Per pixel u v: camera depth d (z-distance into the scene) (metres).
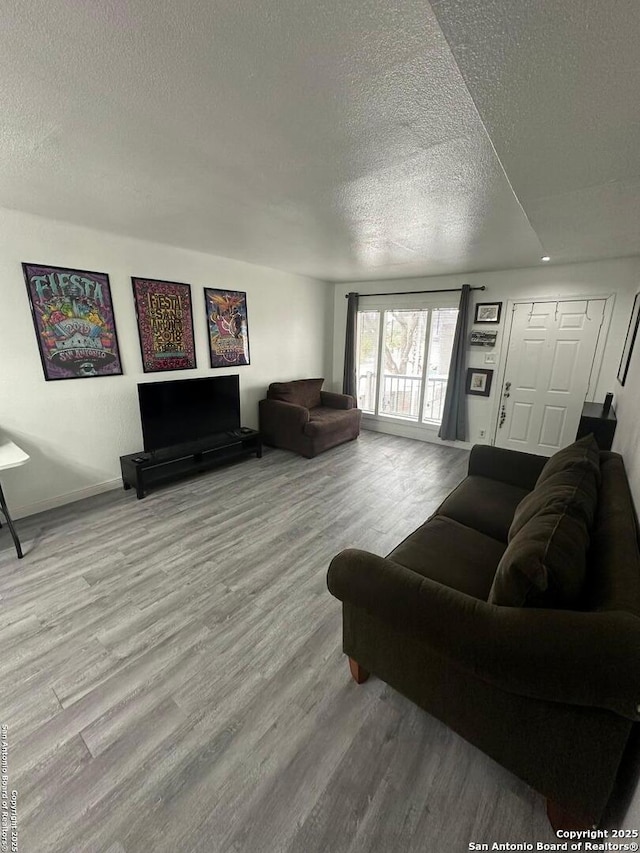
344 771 1.25
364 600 1.30
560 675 0.93
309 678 1.60
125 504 3.23
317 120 1.43
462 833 1.10
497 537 1.96
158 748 1.32
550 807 1.12
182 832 1.10
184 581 2.22
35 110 1.38
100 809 1.15
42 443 3.02
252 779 1.23
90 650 1.74
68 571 2.31
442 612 1.14
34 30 0.99
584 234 2.50
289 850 1.06
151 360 3.66
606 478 1.83
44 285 2.86
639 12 0.66
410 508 3.23
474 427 4.87
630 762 1.10
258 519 3.00
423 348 5.25
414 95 1.27
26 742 1.34
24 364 2.84
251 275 4.55
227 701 1.50
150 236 3.26
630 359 2.75
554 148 1.22
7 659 1.68
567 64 0.82
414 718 1.44
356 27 0.98
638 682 0.85
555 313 4.09
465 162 1.75
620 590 1.03
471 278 4.61
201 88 1.25
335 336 6.12
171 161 1.80
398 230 2.87
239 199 2.30
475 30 0.75
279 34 1.01
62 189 2.19
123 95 1.29
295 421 4.56
